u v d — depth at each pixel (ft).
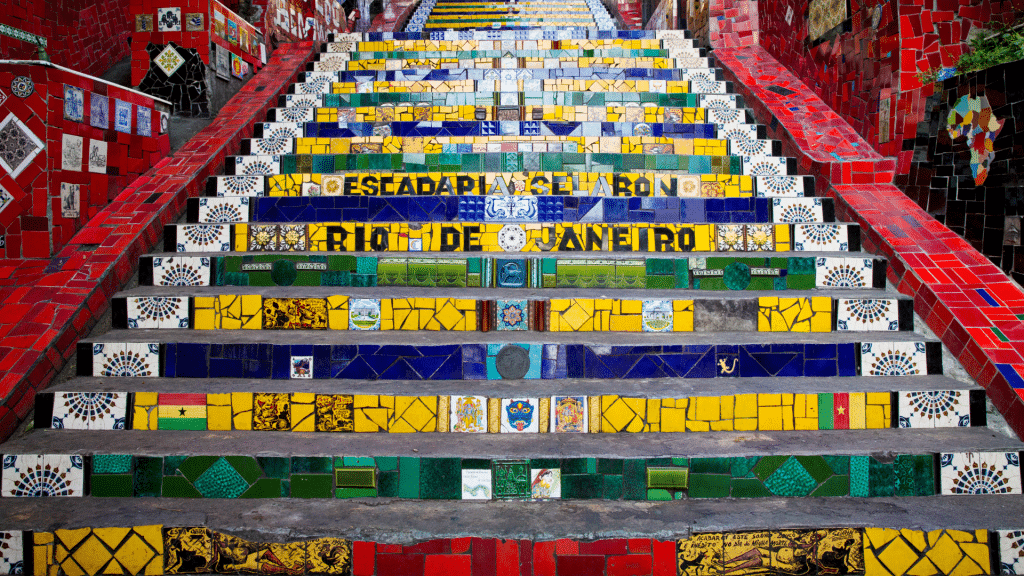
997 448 7.29
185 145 13.07
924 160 10.87
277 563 6.55
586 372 8.68
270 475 7.23
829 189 11.82
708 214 11.63
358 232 10.91
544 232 10.94
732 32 18.20
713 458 7.18
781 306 9.41
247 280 10.26
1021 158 8.86
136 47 14.52
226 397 7.98
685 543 6.52
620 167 12.81
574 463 7.18
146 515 6.79
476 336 9.02
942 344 8.71
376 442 7.58
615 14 30.40
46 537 6.55
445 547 6.48
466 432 7.96
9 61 9.30
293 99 15.64
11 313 8.63
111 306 9.39
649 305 9.39
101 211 10.84
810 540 6.61
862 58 12.90
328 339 8.85
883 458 7.25
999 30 10.80
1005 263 9.14
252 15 17.92
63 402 7.98
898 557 6.58
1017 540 6.52
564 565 6.47
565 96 15.25
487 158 12.78
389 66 17.62
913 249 9.86
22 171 9.44
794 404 8.00
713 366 8.68
